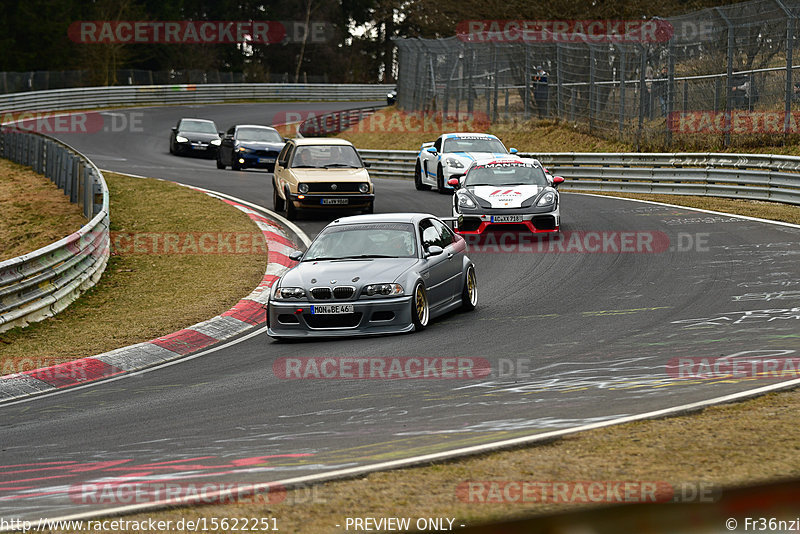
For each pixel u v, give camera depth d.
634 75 113.12
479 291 50.38
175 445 25.41
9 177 108.25
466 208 65.12
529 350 35.34
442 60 155.75
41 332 46.41
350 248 43.56
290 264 62.00
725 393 26.91
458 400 28.41
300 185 77.44
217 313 48.47
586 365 32.28
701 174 85.44
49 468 23.83
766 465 19.81
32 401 33.53
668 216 72.31
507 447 22.38
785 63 91.62
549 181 68.38
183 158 142.12
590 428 23.70
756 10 93.94
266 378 33.69
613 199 85.56
